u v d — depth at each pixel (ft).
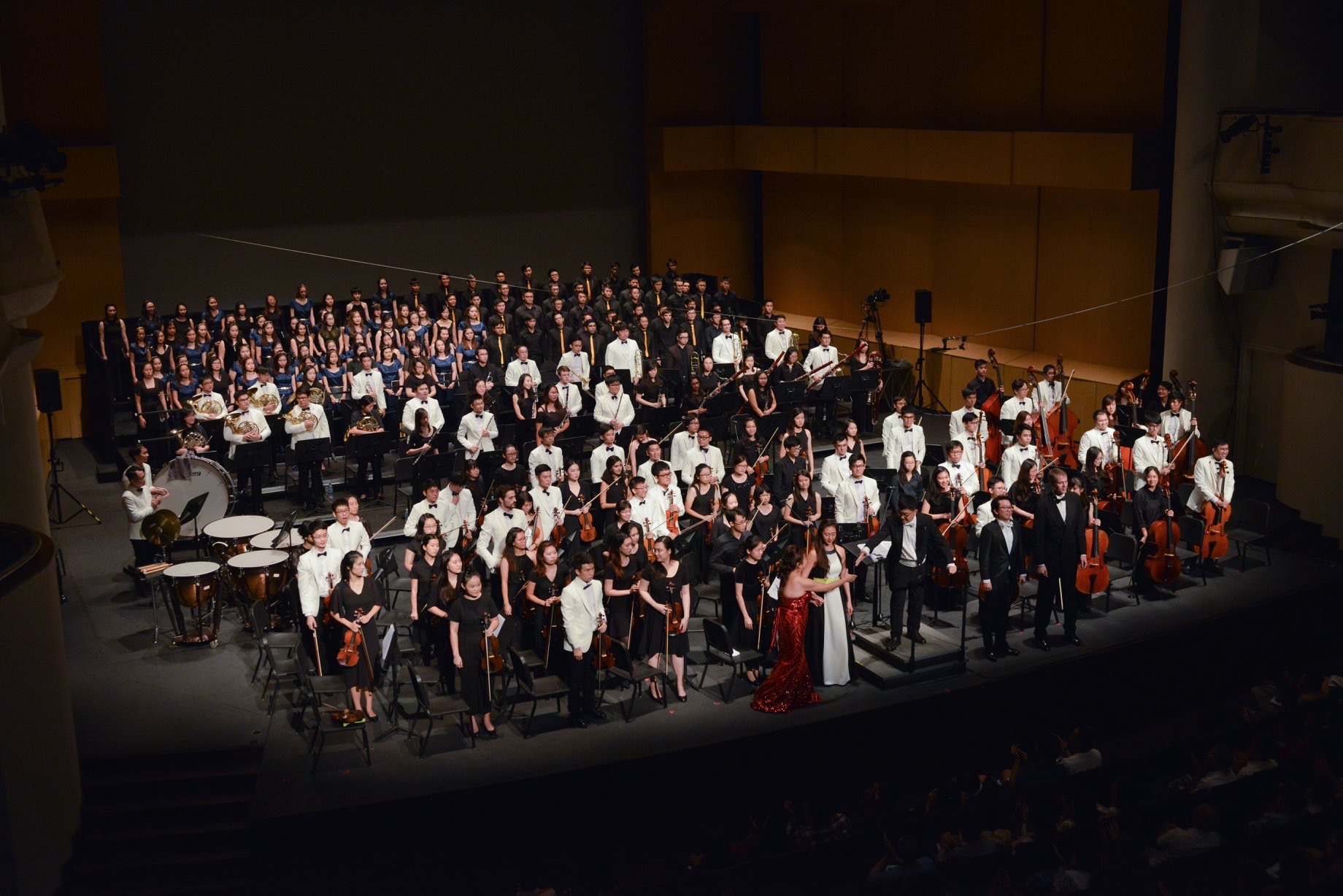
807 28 90.17
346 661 42.42
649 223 94.99
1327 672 52.08
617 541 45.34
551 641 44.55
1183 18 64.34
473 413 60.39
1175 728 48.91
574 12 91.66
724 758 42.78
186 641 50.01
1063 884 35.06
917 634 48.55
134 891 39.11
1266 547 58.13
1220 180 64.34
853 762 44.57
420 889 40.29
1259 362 67.41
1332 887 32.09
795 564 44.68
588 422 65.92
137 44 79.82
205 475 56.44
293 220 85.92
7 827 36.52
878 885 36.29
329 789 40.55
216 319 75.56
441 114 88.99
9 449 40.42
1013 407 62.08
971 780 41.78
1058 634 49.75
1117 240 71.92
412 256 90.02
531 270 84.17
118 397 72.18
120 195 78.38
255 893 39.06
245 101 83.25
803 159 87.56
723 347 75.05
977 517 51.90
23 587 37.35
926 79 82.38
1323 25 64.64
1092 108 72.33
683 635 45.16
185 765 42.47
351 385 67.67
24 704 37.40
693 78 93.86
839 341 86.43
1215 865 35.12
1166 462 58.29
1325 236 59.82
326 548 45.06
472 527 51.75
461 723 43.80
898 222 85.46
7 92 74.13
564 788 41.16
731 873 37.09
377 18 85.97
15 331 39.83
